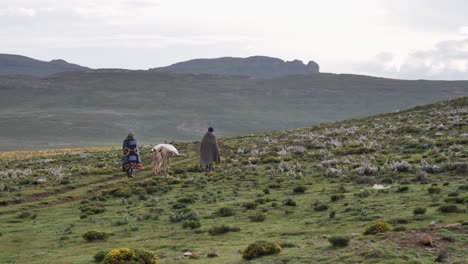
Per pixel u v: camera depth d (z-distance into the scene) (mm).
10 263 19484
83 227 26281
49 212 31625
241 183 37938
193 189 36844
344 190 30922
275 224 23328
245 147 65375
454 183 29297
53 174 48938
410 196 26000
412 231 16328
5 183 44125
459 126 61406
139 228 24891
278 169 42969
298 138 69438
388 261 13391
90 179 44844
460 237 15258
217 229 22141
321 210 25547
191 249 19453
